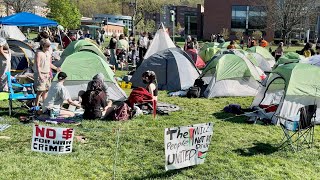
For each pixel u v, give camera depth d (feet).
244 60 47.47
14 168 22.09
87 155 24.77
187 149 21.26
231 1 217.15
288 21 153.07
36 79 34.58
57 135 20.54
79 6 301.02
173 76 50.26
